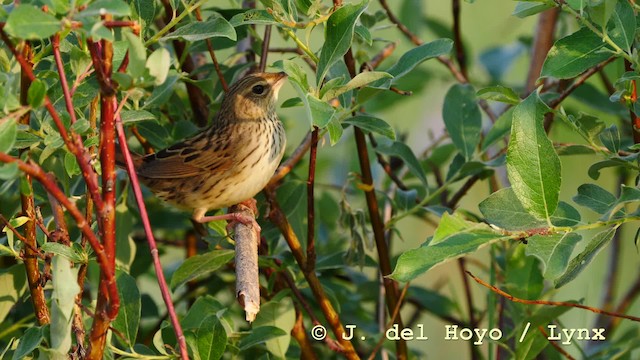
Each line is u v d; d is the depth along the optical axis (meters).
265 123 10.68
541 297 10.52
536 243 7.13
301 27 8.45
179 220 12.06
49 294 10.27
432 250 7.17
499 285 10.98
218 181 10.60
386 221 11.52
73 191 10.03
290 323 9.71
